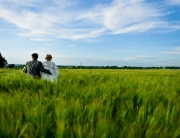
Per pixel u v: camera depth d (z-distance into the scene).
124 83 5.23
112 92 3.77
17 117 2.11
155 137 1.80
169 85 6.00
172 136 1.87
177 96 3.76
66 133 1.82
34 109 2.18
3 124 1.86
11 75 6.99
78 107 2.43
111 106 2.81
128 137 1.76
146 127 2.01
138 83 5.39
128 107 2.68
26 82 5.13
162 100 3.48
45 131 1.90
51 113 2.44
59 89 4.16
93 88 3.87
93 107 2.39
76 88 3.92
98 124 1.95
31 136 1.74
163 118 2.35
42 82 5.04
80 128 1.82
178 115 2.45
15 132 1.79
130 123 2.13
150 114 2.53
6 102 2.65
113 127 1.97
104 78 8.64
